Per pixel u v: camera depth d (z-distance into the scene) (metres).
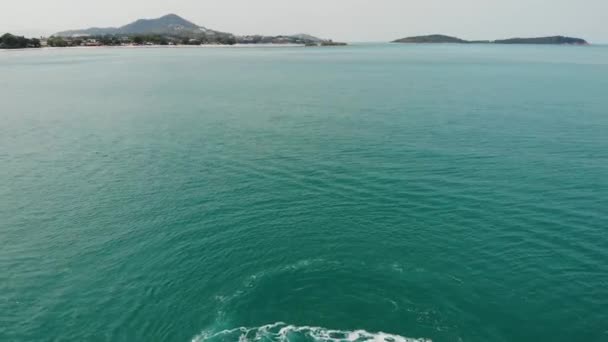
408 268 37.06
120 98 116.81
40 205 48.75
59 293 34.09
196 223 44.44
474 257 38.59
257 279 35.59
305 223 44.41
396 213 46.47
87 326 30.72
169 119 90.31
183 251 39.53
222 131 79.81
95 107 103.81
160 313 31.95
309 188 53.03
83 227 43.91
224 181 55.47
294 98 116.75
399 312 32.06
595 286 34.66
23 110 99.81
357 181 55.09
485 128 80.44
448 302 33.03
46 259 38.53
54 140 74.12
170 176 57.25
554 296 33.62
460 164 60.84
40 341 29.34
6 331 30.14
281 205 48.44
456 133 77.06
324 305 32.75
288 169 59.56
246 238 41.59
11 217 45.97
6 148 69.50
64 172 58.75
